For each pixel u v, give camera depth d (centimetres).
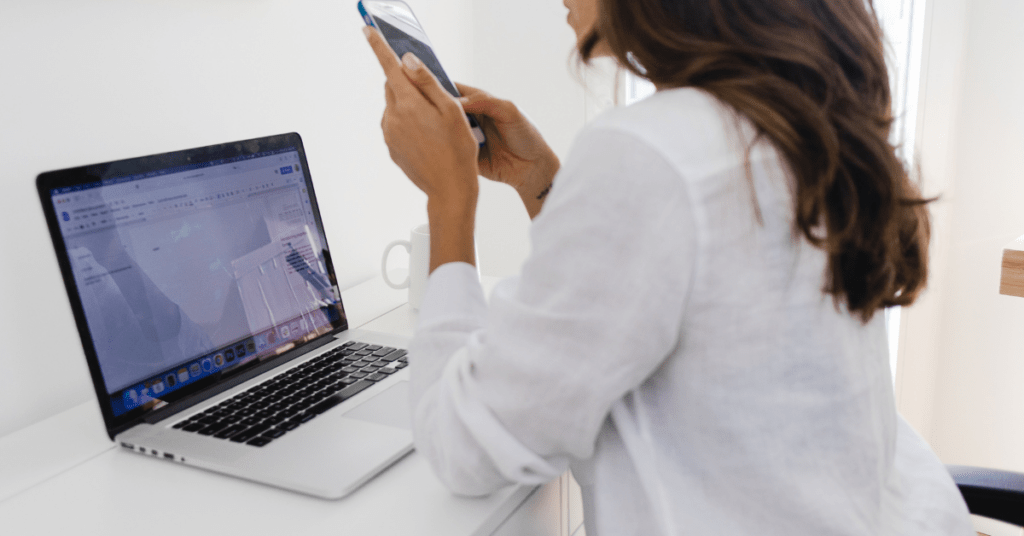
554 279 44
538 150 80
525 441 47
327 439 69
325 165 125
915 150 58
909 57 156
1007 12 148
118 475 68
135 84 94
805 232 43
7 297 83
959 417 174
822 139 42
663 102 45
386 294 124
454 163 60
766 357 45
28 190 84
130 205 76
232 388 83
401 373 86
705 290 42
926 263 57
